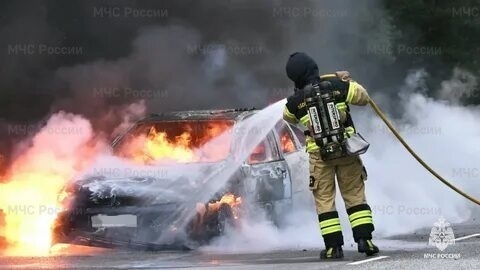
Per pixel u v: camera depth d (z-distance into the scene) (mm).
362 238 14445
